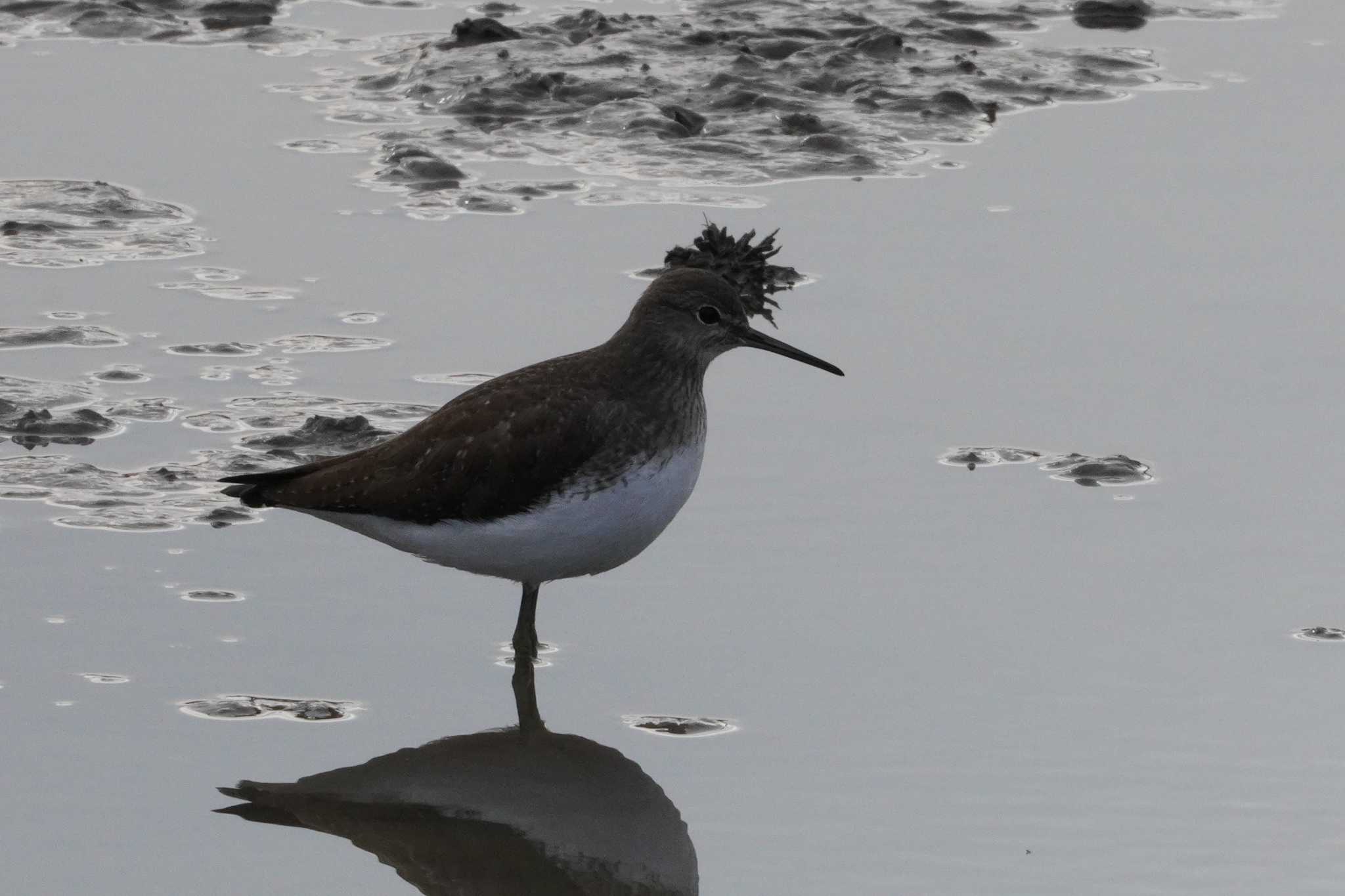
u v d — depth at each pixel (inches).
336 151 749.9
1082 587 452.4
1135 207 695.1
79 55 852.6
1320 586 452.1
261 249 655.8
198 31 897.5
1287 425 535.2
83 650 421.4
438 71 833.5
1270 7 963.3
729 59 855.7
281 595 451.2
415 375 562.9
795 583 456.1
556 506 426.9
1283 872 343.9
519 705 409.7
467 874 351.6
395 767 385.1
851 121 791.1
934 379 565.0
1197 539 475.2
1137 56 875.4
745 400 555.5
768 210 697.0
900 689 410.3
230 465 508.7
